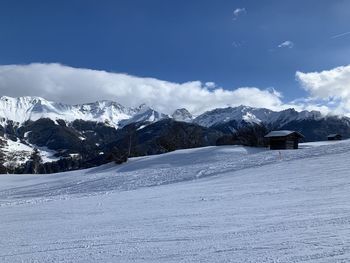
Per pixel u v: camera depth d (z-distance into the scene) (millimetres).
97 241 8516
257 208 12125
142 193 21203
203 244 7559
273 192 16500
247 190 18125
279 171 26016
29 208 17281
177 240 8117
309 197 13984
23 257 7355
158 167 47469
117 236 8992
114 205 16172
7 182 52062
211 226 9531
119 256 7020
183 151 57031
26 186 42812
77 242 8523
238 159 40656
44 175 57719
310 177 21188
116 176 39312
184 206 14195
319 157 31312
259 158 38000
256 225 9211
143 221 11086
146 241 8203
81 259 6961
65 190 33188
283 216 10227
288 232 8078
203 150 55812
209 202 14867
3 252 7895
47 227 11102
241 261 6145
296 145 56938
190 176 31812
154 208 14219
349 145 37094
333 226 8359
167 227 9820
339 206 11273
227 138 71500
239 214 11164
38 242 8781
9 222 12703
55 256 7285
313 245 6793
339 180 18703
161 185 28000
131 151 74062
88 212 14289
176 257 6695
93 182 36688
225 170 32500
